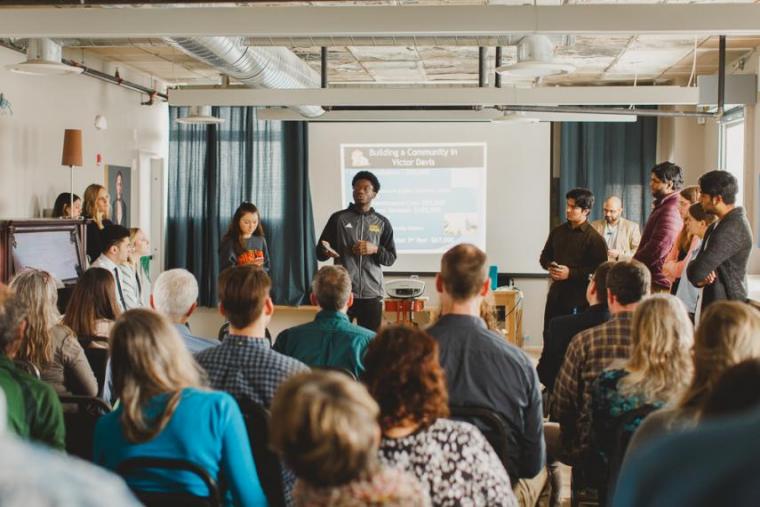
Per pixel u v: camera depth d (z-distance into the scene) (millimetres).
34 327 3328
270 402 2564
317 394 1288
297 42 6562
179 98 7918
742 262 4230
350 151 11078
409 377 1865
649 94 7617
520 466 2732
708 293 4289
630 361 2773
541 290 10883
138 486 2119
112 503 687
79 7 5859
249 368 2582
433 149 10953
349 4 6531
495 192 10898
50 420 2342
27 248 6523
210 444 2125
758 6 4758
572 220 6395
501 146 10867
